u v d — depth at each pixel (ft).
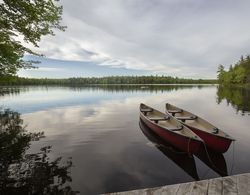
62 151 20.49
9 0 16.25
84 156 19.10
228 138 17.97
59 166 16.76
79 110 50.93
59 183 13.89
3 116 42.83
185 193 8.22
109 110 50.70
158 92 129.70
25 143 23.30
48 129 30.37
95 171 15.88
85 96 99.25
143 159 18.43
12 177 14.76
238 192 8.22
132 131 28.86
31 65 25.88
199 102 68.13
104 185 13.74
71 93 126.21
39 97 94.43
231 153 19.76
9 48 20.02
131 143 23.18
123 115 43.09
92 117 40.81
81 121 36.68
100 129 30.17
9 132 28.71
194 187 8.67
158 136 25.13
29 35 19.94
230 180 9.19
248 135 26.03
